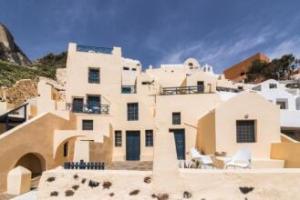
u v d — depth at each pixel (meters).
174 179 8.55
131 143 25.50
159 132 8.88
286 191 8.23
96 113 25.78
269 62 67.06
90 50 28.59
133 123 25.47
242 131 17.55
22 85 33.75
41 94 23.59
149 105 25.73
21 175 14.30
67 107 25.70
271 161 15.38
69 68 27.27
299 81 47.38
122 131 25.58
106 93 27.45
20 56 75.69
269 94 28.48
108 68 27.95
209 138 18.97
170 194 8.48
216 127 17.47
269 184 8.31
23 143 16.58
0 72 42.84
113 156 25.11
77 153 14.66
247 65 69.69
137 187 8.66
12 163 15.62
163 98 24.03
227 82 37.72
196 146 22.78
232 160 12.89
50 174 9.13
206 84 27.72
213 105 23.08
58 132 19.45
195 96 23.48
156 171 8.64
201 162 14.08
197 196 8.41
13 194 13.98
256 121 17.33
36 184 16.23
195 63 44.38
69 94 26.81
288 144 15.19
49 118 19.11
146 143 25.03
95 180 8.94
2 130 20.30
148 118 25.22
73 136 19.66
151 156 24.64
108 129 24.34
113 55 28.34
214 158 16.02
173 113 23.73
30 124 17.25
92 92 27.23
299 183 8.24
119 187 8.76
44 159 18.33
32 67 60.00
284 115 24.08
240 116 17.48
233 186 8.38
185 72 37.34
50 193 9.00
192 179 8.51
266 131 17.22
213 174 8.49
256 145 17.11
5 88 32.50
